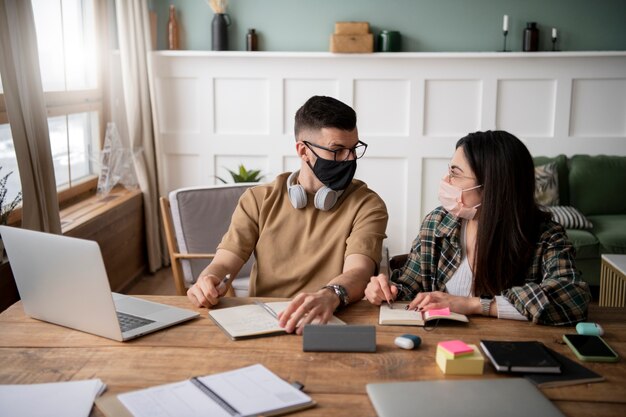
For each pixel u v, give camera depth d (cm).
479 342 148
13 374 132
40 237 151
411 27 470
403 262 208
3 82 270
